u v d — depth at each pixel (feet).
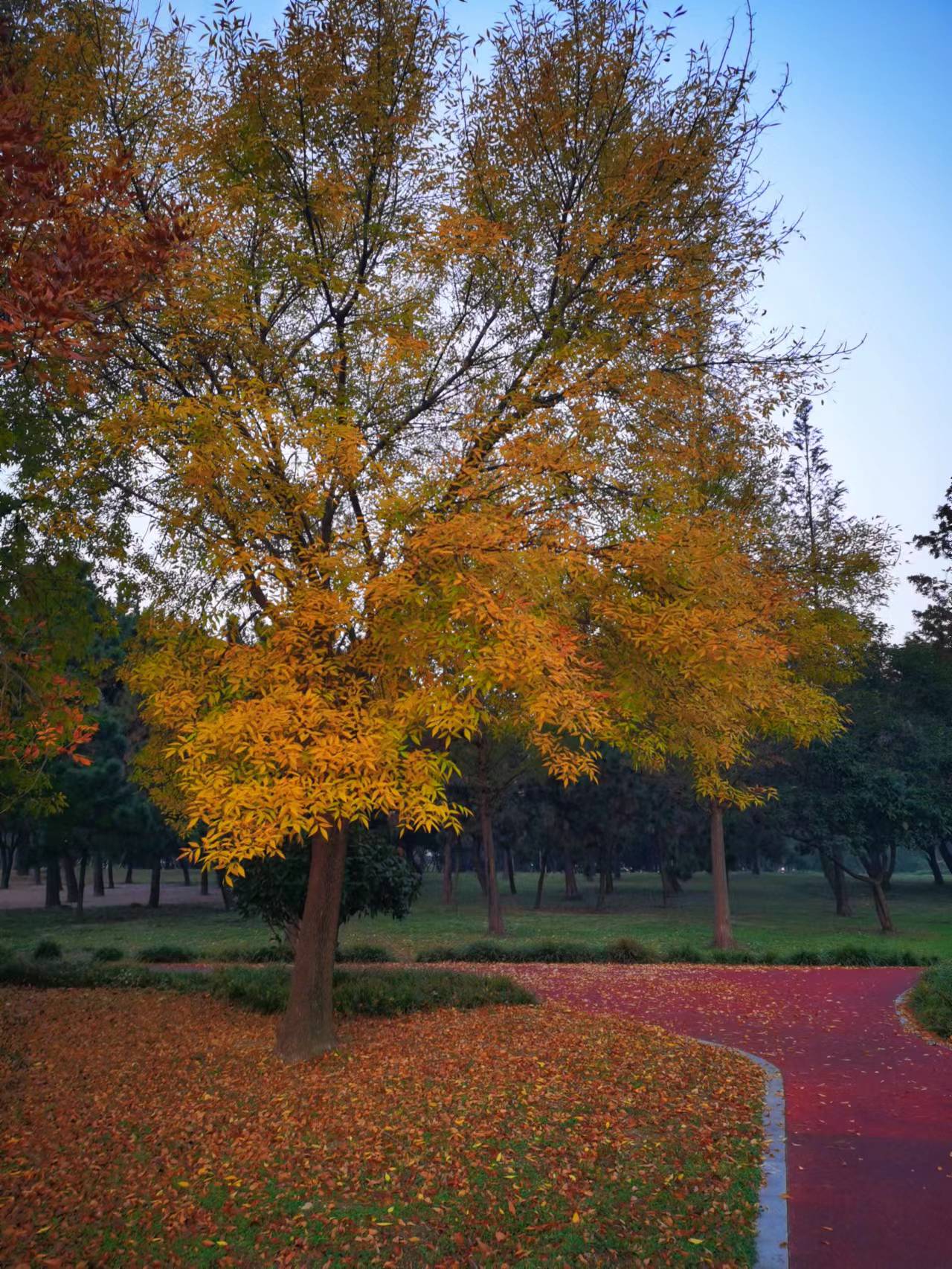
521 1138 24.29
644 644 27.76
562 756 27.48
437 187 33.73
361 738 24.31
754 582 31.42
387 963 64.80
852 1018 44.11
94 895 166.81
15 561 37.81
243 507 31.17
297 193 33.22
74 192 23.72
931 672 120.78
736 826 143.74
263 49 30.76
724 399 32.68
